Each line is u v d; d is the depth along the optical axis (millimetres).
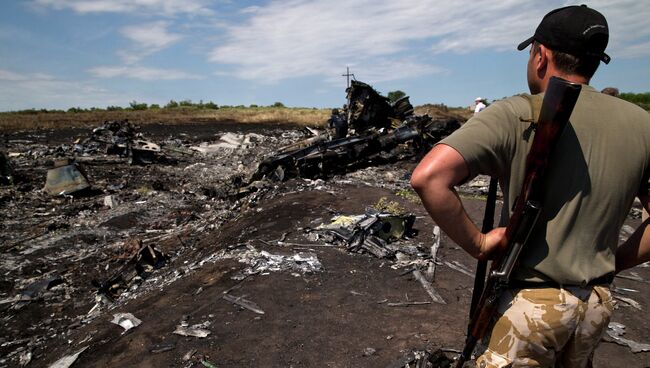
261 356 3906
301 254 6117
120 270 7578
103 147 20219
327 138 15500
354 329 4266
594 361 3820
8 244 9438
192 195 13688
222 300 4973
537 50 1692
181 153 20500
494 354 1687
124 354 4234
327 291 5055
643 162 1557
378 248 6113
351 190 10438
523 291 1622
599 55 1587
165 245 9242
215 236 8633
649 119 1590
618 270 1761
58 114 40406
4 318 6637
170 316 4816
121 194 13500
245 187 12242
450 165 1518
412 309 4648
